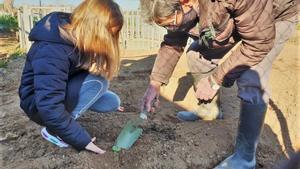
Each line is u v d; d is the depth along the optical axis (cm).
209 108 276
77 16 203
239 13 176
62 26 202
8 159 226
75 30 202
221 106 306
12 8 1079
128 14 673
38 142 243
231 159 221
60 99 203
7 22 984
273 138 261
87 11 201
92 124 267
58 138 234
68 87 222
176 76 364
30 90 217
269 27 181
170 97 325
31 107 218
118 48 216
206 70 258
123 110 294
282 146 253
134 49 625
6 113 292
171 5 177
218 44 205
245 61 196
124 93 333
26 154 231
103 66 216
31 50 208
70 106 228
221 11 178
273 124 276
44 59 198
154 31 676
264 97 208
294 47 485
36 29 206
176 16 183
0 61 514
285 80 359
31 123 271
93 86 229
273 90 333
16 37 859
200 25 188
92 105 257
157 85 248
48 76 198
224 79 210
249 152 217
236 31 197
